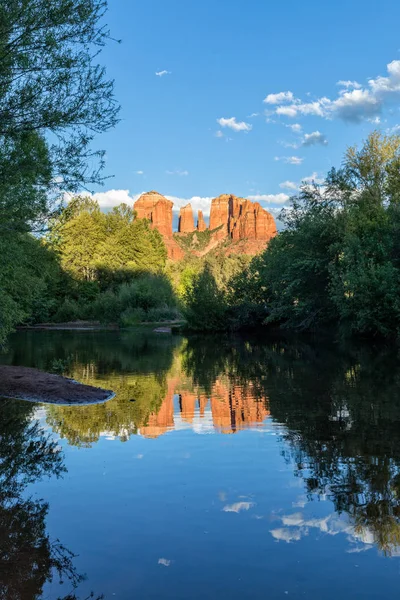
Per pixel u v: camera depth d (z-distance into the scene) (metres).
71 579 4.47
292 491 6.54
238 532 5.37
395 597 4.15
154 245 97.25
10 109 8.84
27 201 11.35
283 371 19.12
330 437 9.23
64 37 8.84
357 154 36.16
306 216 36.59
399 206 30.75
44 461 8.03
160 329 55.50
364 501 6.16
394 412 11.28
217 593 4.23
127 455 8.30
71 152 9.34
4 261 16.38
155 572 4.58
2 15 8.30
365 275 27.97
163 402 13.12
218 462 7.82
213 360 24.08
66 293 70.81
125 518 5.79
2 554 4.96
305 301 37.16
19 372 17.09
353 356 23.47
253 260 49.09
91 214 83.12
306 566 4.67
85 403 13.07
